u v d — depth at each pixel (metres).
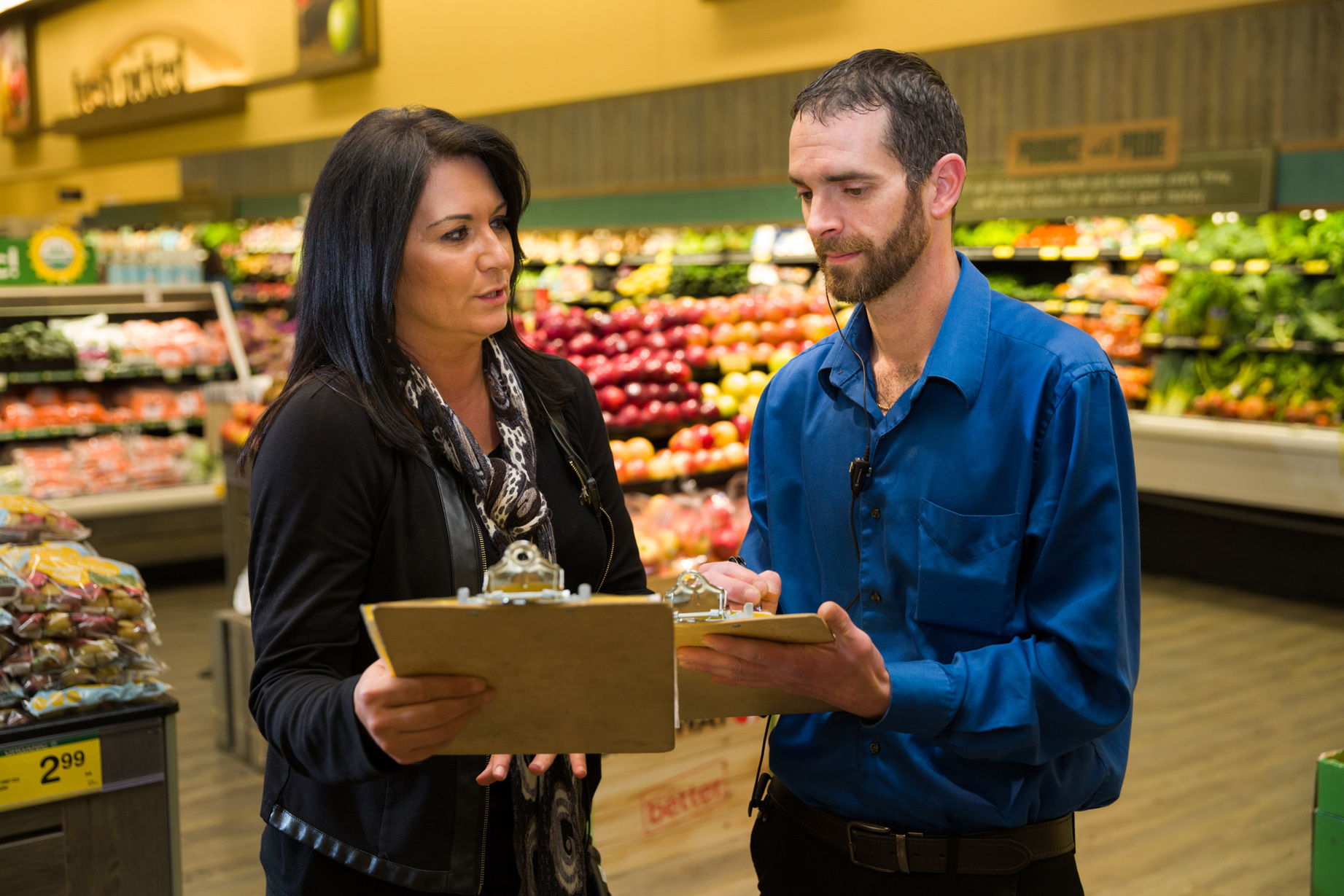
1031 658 1.30
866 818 1.47
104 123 14.44
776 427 1.60
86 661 2.16
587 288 9.36
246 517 4.57
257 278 12.77
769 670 1.15
